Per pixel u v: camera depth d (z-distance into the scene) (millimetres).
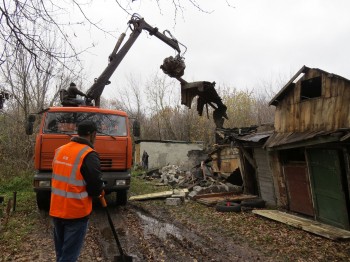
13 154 14852
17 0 3035
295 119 9734
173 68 9055
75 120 8758
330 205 8258
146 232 7398
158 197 12023
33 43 3203
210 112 33156
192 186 14523
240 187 13016
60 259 3557
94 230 7395
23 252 5715
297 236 7234
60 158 3727
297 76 9438
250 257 5836
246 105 33906
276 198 10820
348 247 6465
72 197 3576
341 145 7723
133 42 10055
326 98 8516
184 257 5734
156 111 35219
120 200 10133
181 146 27125
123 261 4504
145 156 25078
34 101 13695
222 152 15938
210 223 8430
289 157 10453
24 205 9781
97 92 10055
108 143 8773
